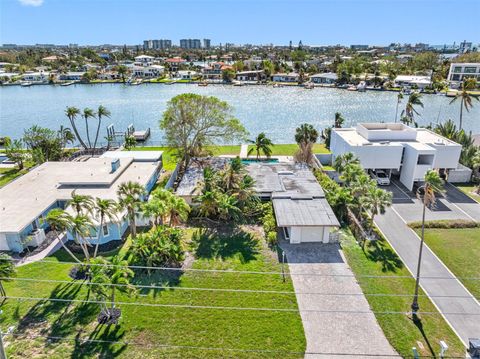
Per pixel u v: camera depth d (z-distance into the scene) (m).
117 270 25.52
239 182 40.47
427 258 33.38
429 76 162.12
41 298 27.98
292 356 23.19
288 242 36.28
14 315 26.38
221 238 36.81
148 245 32.25
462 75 150.75
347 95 136.25
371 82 154.25
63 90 151.88
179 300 27.97
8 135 86.25
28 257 33.59
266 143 58.00
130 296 28.03
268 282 30.03
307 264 32.56
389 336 24.62
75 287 29.38
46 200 39.75
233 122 55.25
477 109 110.81
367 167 50.25
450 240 36.28
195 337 24.59
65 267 32.00
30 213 36.66
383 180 49.97
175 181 51.84
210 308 27.20
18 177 50.16
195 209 40.88
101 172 47.22
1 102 125.69
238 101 124.44
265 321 25.97
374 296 28.45
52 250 34.84
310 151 56.78
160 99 129.25
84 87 160.38
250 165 52.25
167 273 31.12
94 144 71.62
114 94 141.00
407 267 32.06
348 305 27.52
